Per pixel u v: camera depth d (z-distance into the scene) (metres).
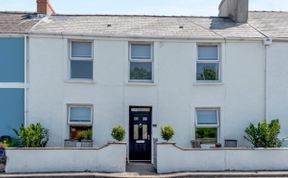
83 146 20.48
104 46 21.17
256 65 21.58
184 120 21.20
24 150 18.20
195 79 21.36
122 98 21.09
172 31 21.95
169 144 18.53
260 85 21.53
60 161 18.31
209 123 21.38
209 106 21.34
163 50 21.30
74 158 18.34
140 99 21.11
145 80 21.42
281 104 21.55
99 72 21.09
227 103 21.39
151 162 20.92
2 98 20.78
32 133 19.62
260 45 21.64
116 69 21.16
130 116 21.17
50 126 20.81
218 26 23.16
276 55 21.62
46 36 20.88
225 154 18.86
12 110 20.77
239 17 23.94
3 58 20.89
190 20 24.17
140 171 18.61
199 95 21.33
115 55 21.17
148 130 21.17
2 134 20.67
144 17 24.45
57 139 20.80
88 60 21.30
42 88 20.86
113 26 22.45
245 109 21.44
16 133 20.42
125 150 18.50
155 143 19.42
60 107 20.88
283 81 21.62
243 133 21.34
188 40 21.33
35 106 20.78
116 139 18.95
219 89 21.39
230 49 21.53
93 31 21.38
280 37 21.56
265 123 20.38
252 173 18.05
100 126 20.98
